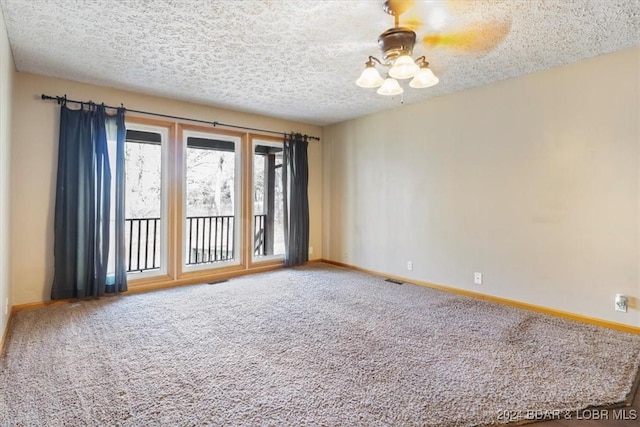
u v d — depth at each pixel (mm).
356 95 4125
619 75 2863
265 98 4238
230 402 1854
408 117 4512
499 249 3650
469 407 1820
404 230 4586
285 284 4371
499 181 3633
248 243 5008
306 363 2291
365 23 2436
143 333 2777
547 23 2410
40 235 3441
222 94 4090
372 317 3176
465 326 2957
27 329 2826
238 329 2875
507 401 1875
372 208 5012
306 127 5633
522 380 2088
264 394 1930
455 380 2084
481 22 2398
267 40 2705
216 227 5355
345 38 2670
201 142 5055
